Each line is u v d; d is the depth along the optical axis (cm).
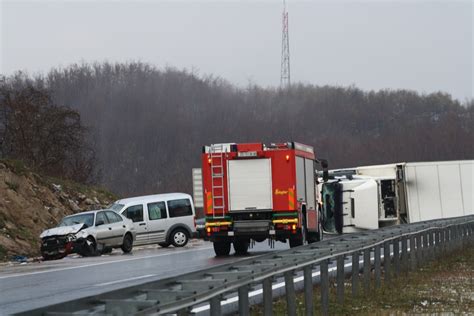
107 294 1291
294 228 4447
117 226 5638
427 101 19388
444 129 18338
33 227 6041
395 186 6216
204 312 2248
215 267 1733
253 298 2498
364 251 2741
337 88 19362
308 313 2064
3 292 2870
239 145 4497
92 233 5397
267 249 5391
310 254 2122
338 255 2359
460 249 4550
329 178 5850
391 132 18862
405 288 2833
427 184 6334
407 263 3378
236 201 4481
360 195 5800
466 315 2220
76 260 4722
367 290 2681
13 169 6406
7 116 7925
